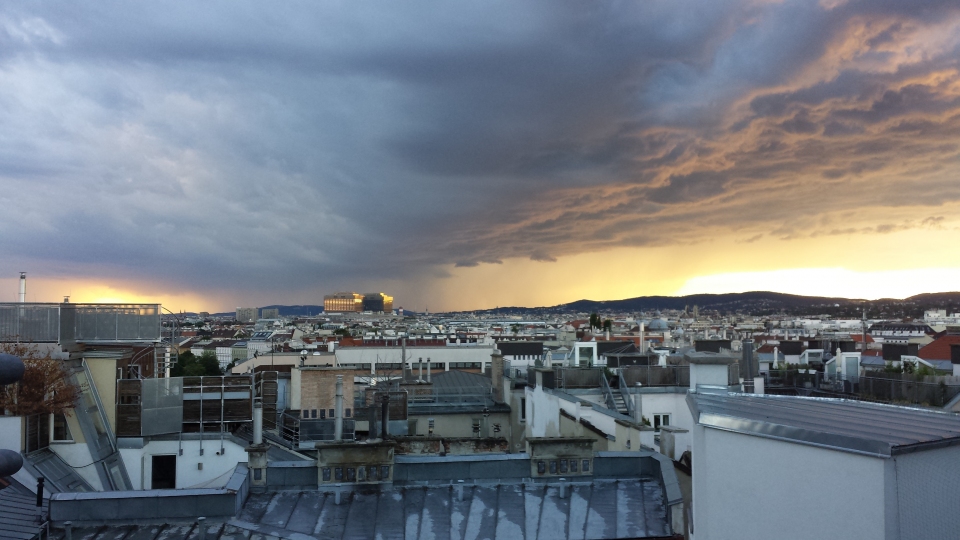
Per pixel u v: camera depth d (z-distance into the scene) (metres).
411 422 48.44
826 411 13.12
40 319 30.86
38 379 26.70
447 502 21.42
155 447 30.69
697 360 24.19
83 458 28.12
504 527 20.44
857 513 10.34
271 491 21.81
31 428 26.64
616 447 27.23
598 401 40.38
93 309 32.88
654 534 20.09
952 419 12.34
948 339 101.19
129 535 19.05
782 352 89.69
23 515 19.12
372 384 50.44
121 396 31.02
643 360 52.72
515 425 47.53
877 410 13.27
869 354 111.62
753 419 12.19
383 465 22.05
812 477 11.04
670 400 40.09
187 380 32.47
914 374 44.91
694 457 13.47
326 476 21.86
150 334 34.09
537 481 22.42
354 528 20.20
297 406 43.81
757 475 11.95
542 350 100.94
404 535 20.03
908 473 10.27
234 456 31.23
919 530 10.26
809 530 11.01
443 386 54.78
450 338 161.38
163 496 19.75
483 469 22.45
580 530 20.31
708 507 12.87
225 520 19.77
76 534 19.03
